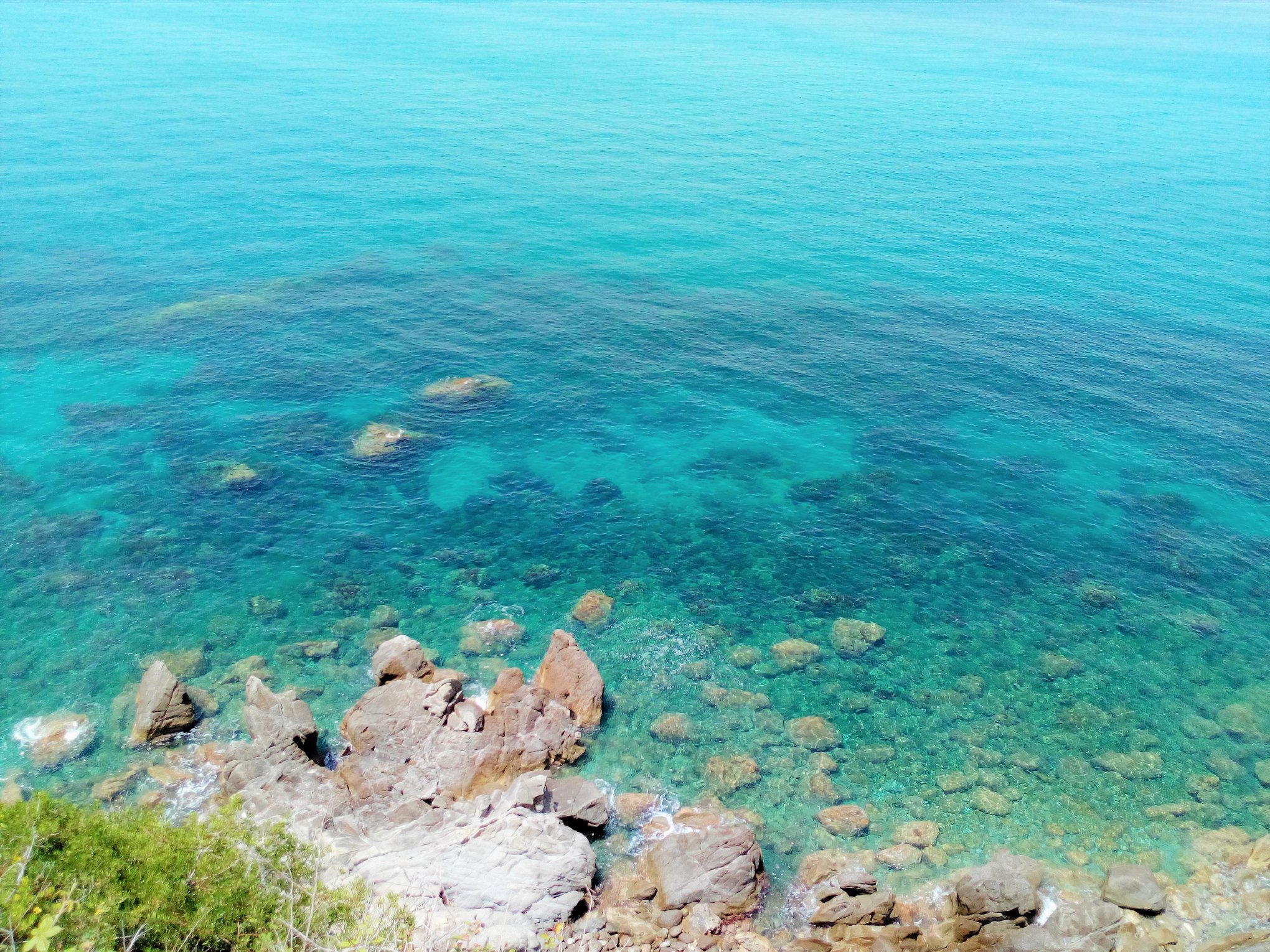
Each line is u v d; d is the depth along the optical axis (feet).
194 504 155.12
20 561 139.64
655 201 320.09
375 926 72.54
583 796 102.06
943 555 152.46
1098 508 164.25
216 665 123.44
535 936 83.61
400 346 211.61
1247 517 162.20
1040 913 93.61
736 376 205.77
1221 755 116.37
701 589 143.54
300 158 349.20
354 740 108.58
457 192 321.73
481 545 150.61
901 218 308.19
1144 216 311.88
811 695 124.26
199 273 244.01
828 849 101.76
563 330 223.30
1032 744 117.70
